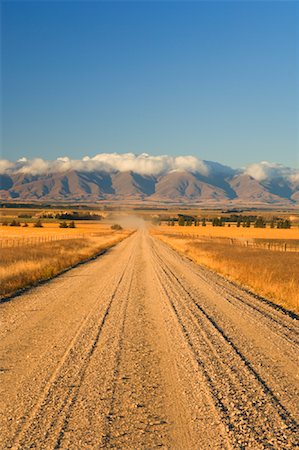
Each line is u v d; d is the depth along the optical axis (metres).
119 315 14.83
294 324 13.81
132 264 35.34
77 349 10.51
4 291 19.58
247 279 24.39
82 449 5.66
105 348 10.62
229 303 17.52
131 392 7.68
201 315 14.95
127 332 12.35
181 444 5.82
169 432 6.16
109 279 25.25
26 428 6.24
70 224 151.88
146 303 17.27
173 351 10.44
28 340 11.34
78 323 13.51
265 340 11.64
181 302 17.56
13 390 7.73
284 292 19.27
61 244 57.50
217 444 5.82
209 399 7.39
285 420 6.61
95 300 17.88
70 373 8.69
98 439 5.93
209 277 26.89
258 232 129.75
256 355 10.18
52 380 8.27
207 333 12.34
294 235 111.50
